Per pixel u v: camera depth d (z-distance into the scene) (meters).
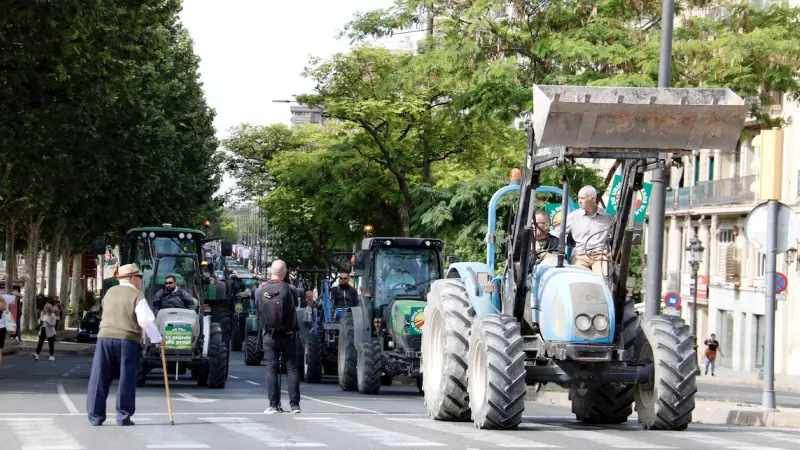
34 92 61.28
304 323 62.03
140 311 25.62
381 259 50.22
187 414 29.55
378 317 49.84
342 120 84.81
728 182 108.94
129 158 91.88
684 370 24.22
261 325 30.20
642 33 55.47
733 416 32.81
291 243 128.62
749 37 52.84
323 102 84.81
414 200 74.19
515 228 26.16
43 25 54.56
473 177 74.44
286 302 30.17
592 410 27.52
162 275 50.75
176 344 47.22
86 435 23.05
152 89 96.25
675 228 123.62
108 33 60.69
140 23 65.44
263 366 85.31
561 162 24.33
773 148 33.16
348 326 51.56
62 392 42.75
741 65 53.75
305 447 20.66
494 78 56.78
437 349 28.64
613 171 47.72
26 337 116.31
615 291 25.42
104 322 25.66
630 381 24.72
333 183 84.50
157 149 96.06
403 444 21.11
